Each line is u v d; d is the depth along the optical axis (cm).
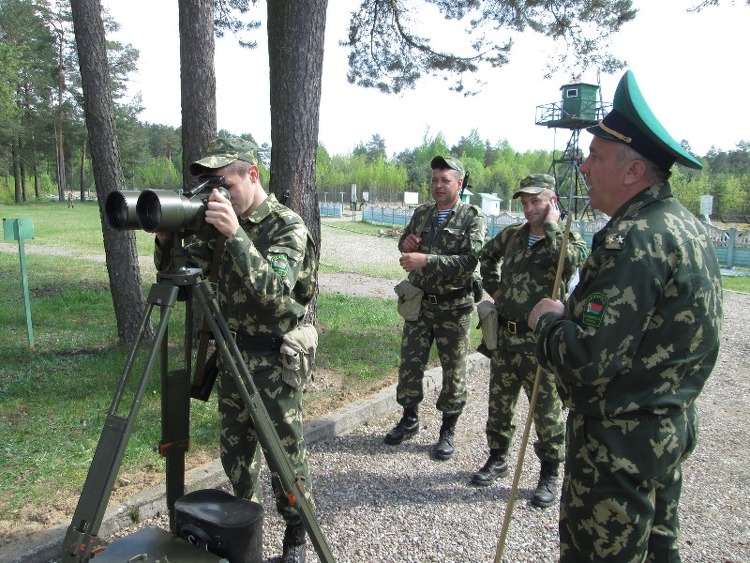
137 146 4712
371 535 295
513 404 349
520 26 795
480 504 330
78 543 165
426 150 6619
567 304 187
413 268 357
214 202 194
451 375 385
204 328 243
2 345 576
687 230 165
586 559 175
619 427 167
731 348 720
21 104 4053
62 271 1092
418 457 388
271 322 242
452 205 382
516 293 327
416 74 884
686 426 172
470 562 276
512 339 329
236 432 254
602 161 179
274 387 243
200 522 205
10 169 5294
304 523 213
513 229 348
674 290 160
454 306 378
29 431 373
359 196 6306
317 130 525
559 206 331
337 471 363
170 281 186
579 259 318
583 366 160
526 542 294
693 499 342
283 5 492
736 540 300
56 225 2295
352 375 517
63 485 309
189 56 519
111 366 494
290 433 248
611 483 167
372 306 866
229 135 241
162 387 219
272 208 242
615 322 157
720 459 397
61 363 517
